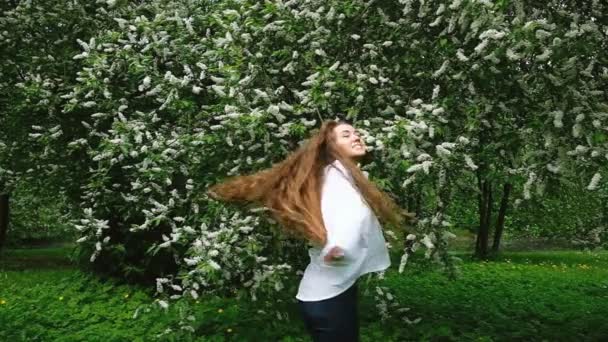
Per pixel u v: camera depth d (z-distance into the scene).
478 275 9.48
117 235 7.26
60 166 7.38
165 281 5.00
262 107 4.69
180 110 5.07
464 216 17.25
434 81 4.79
